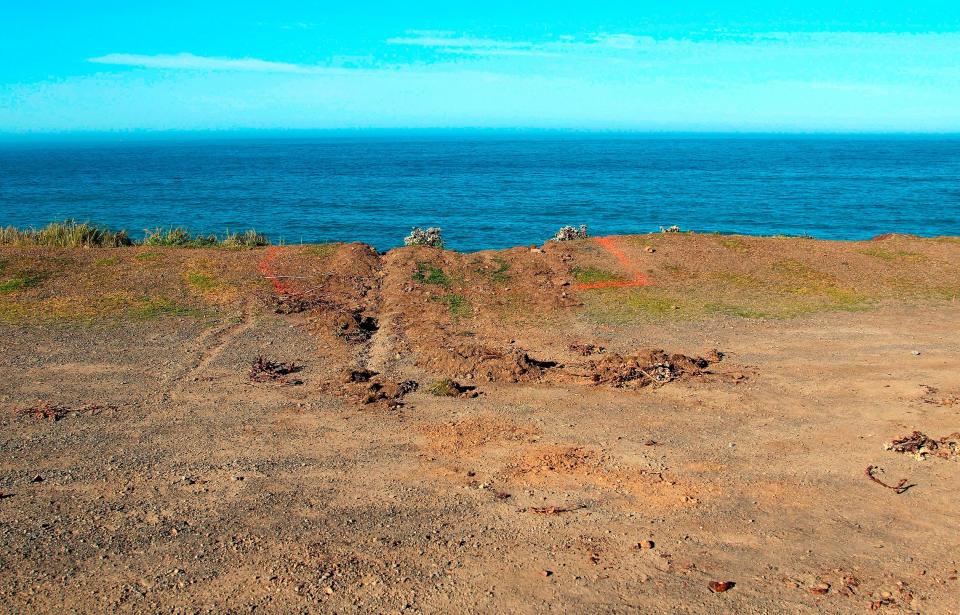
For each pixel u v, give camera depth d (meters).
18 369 13.43
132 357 14.21
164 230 45.81
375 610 6.73
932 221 52.12
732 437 10.81
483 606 6.81
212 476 9.42
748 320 17.08
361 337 15.66
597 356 14.59
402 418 11.48
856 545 7.89
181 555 7.60
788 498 8.97
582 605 6.83
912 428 11.09
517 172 116.81
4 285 18.36
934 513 8.56
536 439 10.73
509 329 16.42
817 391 12.70
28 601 6.80
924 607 6.77
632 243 23.12
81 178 103.69
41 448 10.18
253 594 6.95
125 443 10.40
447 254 22.22
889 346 15.12
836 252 22.22
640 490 9.16
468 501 8.84
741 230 48.12
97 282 19.08
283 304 17.72
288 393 12.48
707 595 6.98
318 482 9.30
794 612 6.72
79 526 8.14
